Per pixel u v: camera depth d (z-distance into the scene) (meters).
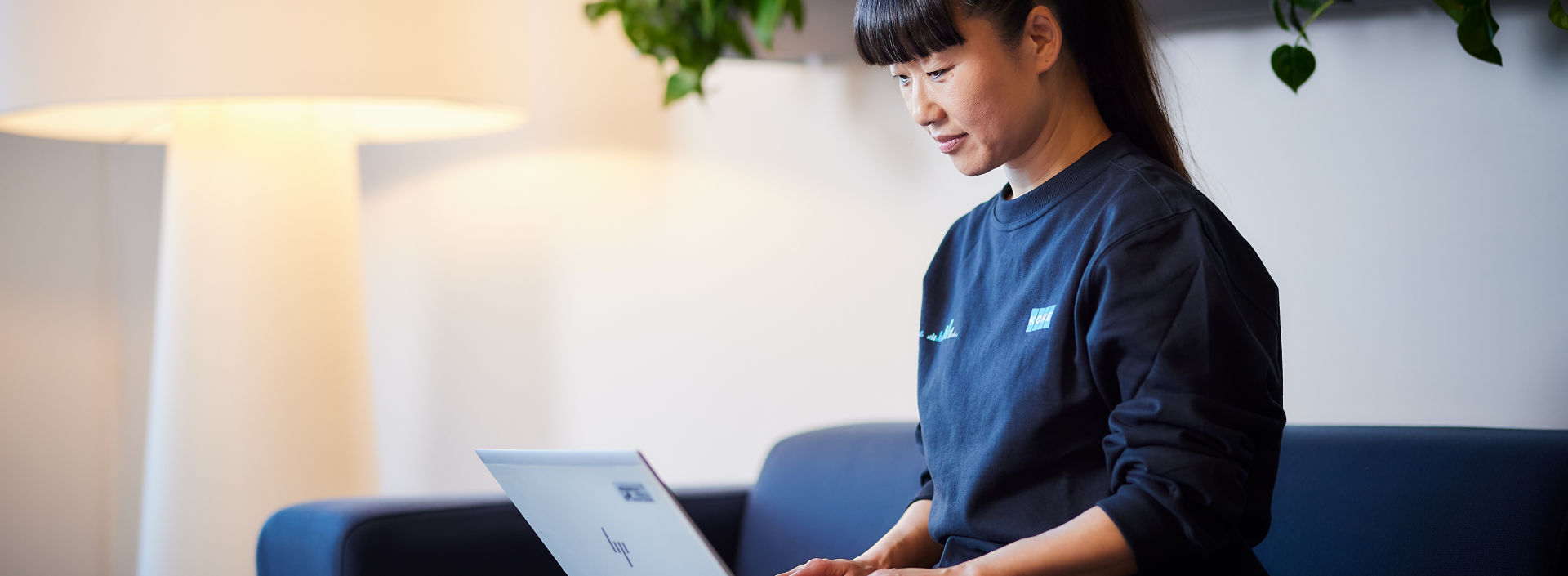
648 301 2.16
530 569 1.57
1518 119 1.32
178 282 1.86
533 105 2.30
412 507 1.49
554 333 2.28
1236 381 0.84
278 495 1.84
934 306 1.11
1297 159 1.48
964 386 1.00
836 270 1.93
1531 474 1.08
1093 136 1.00
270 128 1.88
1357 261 1.44
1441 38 1.37
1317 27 1.46
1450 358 1.37
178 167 1.89
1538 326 1.31
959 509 0.97
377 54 1.67
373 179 2.55
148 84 1.62
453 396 2.42
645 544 0.88
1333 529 1.19
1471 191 1.35
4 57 1.70
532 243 2.30
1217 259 0.85
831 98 1.93
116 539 2.65
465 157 2.40
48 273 2.58
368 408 1.96
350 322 1.93
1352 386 1.44
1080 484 0.91
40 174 2.58
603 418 2.22
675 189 2.13
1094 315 0.88
